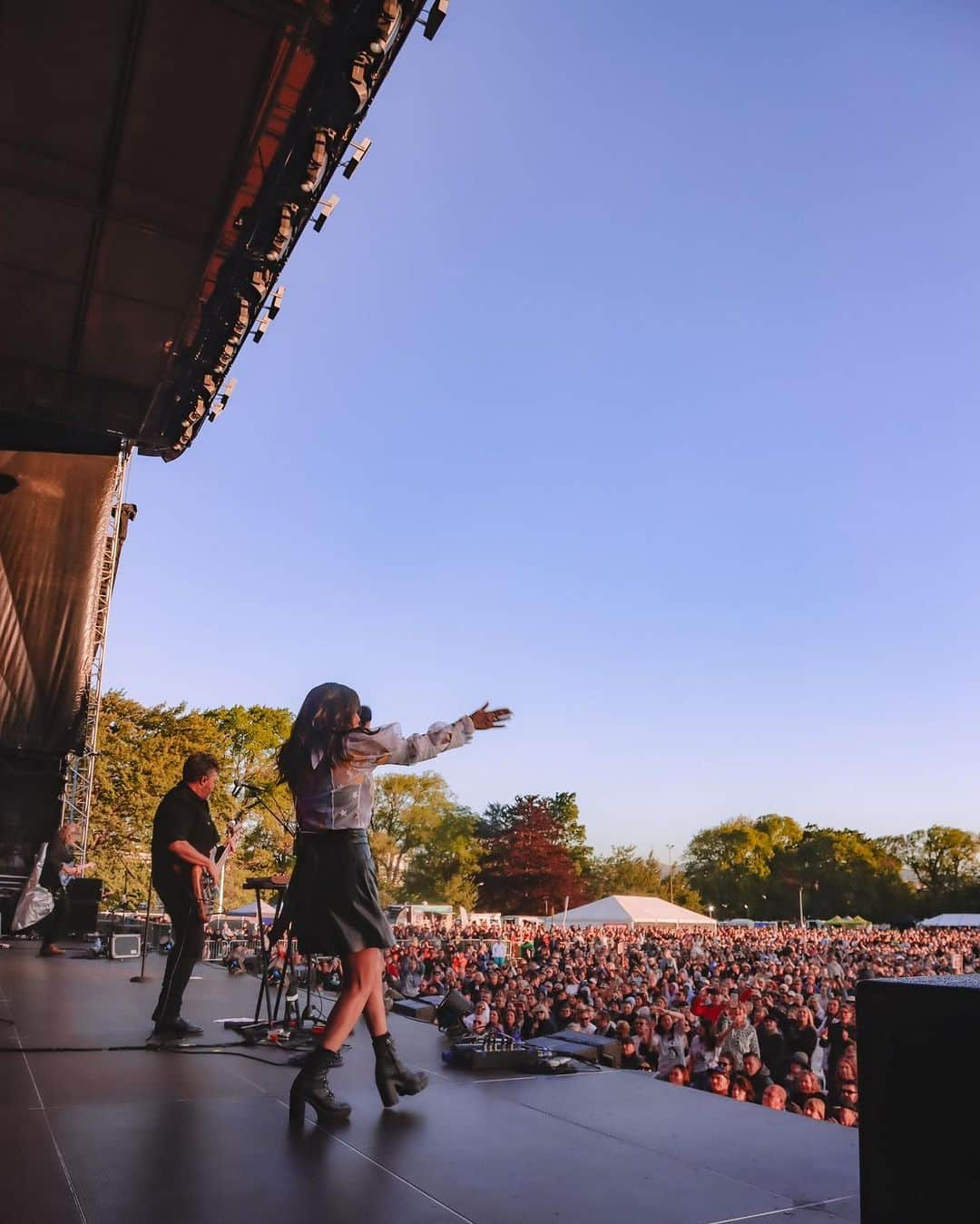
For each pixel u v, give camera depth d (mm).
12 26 6652
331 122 7297
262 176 8094
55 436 11391
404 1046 3902
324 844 2777
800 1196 2004
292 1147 2275
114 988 5738
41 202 8414
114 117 7488
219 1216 1767
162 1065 3250
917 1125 1140
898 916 87875
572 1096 2979
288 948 4199
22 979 6164
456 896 67688
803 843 94062
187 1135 2338
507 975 16125
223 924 22969
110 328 10250
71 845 12602
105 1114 2520
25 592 12922
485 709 2916
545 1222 1800
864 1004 1229
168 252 9008
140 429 11641
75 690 14648
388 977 16719
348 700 2922
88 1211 1762
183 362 10820
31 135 7680
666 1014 9609
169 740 33281
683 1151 2352
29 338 10516
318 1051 2596
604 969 17047
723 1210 1895
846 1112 7238
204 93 7281
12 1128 2334
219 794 33375
